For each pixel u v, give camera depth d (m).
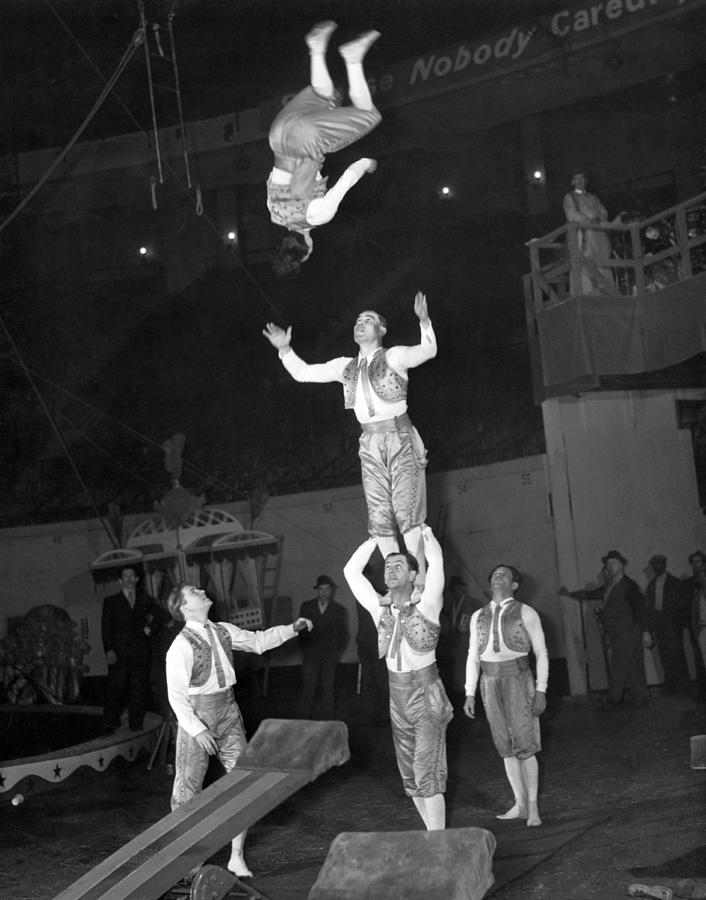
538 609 15.92
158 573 14.55
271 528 18.72
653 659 14.16
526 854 6.39
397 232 22.73
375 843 3.79
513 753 7.34
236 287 23.14
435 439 17.67
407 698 6.17
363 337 5.94
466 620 13.87
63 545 19.95
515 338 19.58
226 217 23.64
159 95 22.53
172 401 21.34
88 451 20.78
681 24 16.84
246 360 21.67
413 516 5.93
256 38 20.70
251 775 4.59
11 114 22.72
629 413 14.46
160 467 20.41
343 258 22.94
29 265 23.75
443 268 22.12
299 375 6.06
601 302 12.44
